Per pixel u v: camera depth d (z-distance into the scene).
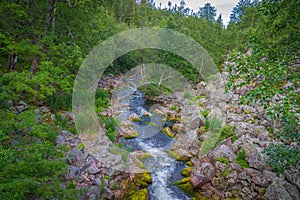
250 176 4.62
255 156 4.91
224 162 5.18
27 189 2.42
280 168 3.20
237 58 2.66
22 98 6.18
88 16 7.59
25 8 5.88
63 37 7.33
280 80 2.26
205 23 19.95
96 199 3.77
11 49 4.80
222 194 4.60
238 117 7.39
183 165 5.88
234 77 2.67
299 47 2.27
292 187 3.90
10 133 3.27
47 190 2.51
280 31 2.73
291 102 2.04
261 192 4.30
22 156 2.65
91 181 4.13
